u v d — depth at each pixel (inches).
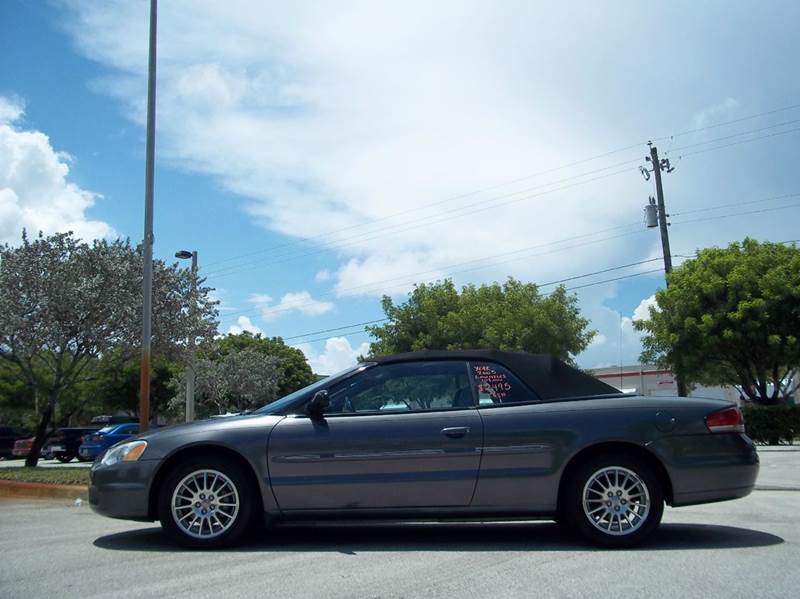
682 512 332.5
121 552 248.2
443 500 246.8
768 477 506.3
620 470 247.3
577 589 192.1
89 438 1089.4
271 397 1752.0
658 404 255.1
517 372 262.2
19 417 1722.4
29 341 641.0
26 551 252.4
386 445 248.1
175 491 250.7
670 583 197.5
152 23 573.0
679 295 1062.4
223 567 222.1
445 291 1450.5
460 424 249.4
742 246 1100.5
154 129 560.4
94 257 666.2
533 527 292.4
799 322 991.6
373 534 280.2
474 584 198.2
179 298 709.9
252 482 251.8
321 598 185.6
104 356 719.7
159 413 1802.4
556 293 1419.8
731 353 1043.3
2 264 651.5
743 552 236.7
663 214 1122.7
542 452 247.0
